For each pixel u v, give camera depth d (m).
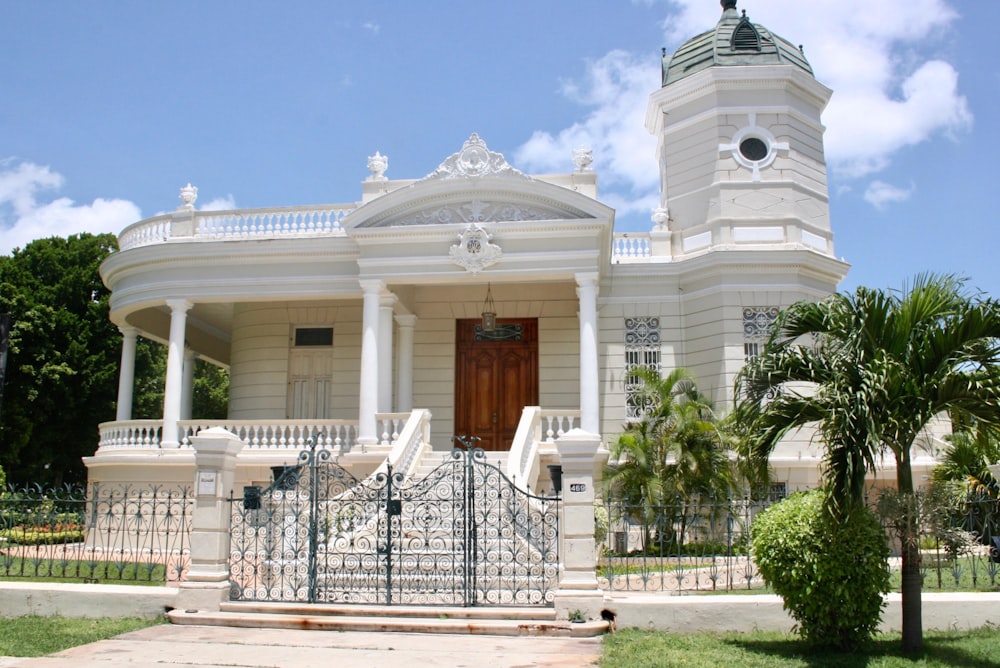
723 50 24.58
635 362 22.81
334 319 24.41
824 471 10.02
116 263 22.98
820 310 10.27
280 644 10.20
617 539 17.94
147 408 40.78
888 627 11.07
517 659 9.47
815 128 24.47
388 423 20.30
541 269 20.23
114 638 10.52
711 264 22.17
